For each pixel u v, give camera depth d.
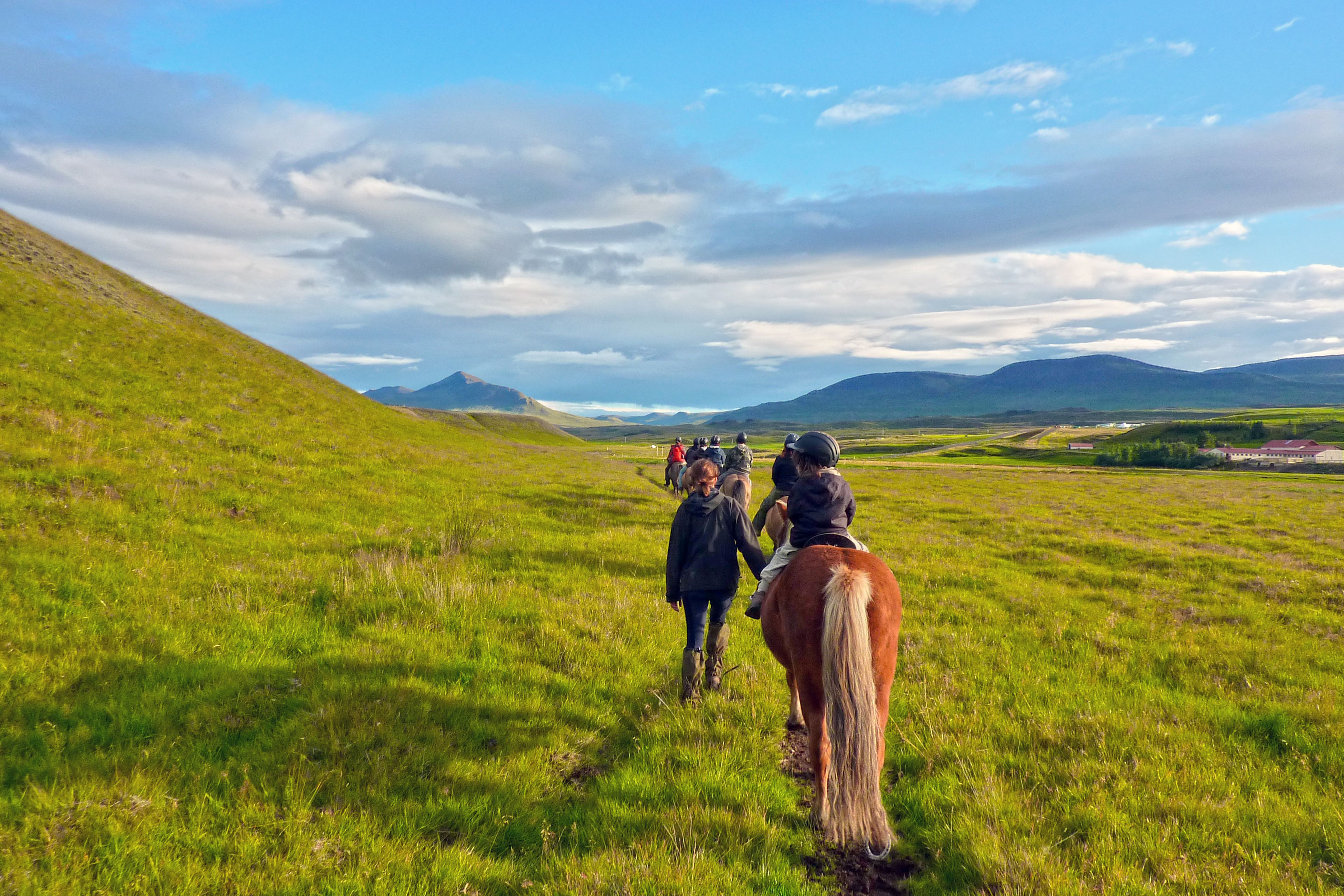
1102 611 11.16
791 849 4.39
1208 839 4.47
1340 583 13.66
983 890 3.90
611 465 50.41
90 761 4.31
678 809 4.52
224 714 5.22
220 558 10.04
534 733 5.53
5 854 3.37
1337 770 5.56
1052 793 5.07
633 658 7.49
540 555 13.12
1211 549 18.95
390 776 4.52
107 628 6.54
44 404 16.55
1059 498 35.91
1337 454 132.38
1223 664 8.54
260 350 48.25
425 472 23.66
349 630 7.64
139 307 38.06
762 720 6.18
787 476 7.21
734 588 6.57
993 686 7.54
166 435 17.78
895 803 5.12
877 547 16.94
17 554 7.96
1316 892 3.93
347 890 3.46
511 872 3.81
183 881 3.42
